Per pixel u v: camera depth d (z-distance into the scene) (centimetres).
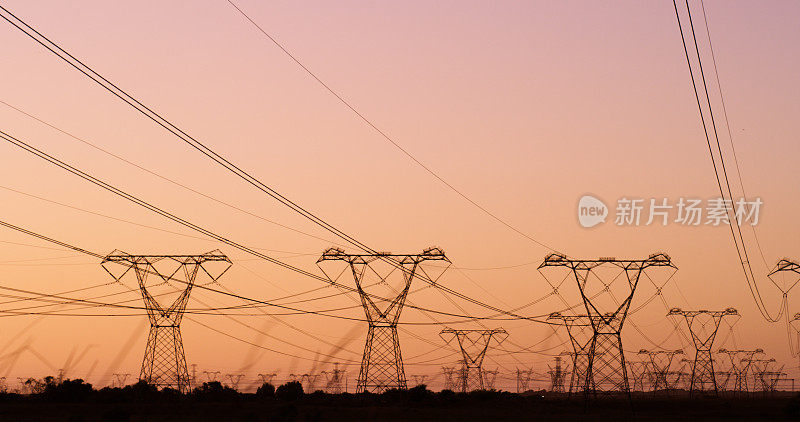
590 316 11788
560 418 10131
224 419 8450
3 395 11994
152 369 10788
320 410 10156
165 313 10762
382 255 10819
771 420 10544
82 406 9969
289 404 10206
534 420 9750
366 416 9500
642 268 11406
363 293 10969
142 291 10644
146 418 8419
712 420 10312
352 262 10875
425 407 12950
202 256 10369
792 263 10394
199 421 8219
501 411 11538
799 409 11688
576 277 11569
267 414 9181
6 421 7612
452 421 9294
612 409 13538
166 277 10350
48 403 10844
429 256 10781
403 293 11006
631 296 11588
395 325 11094
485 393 15812
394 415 9744
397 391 13988
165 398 11294
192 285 10094
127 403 10644
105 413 7794
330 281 10319
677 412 12294
